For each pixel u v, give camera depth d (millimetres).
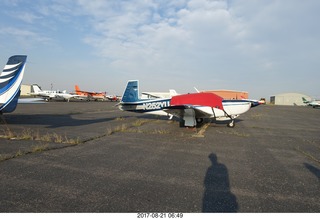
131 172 3695
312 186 3271
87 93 49031
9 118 11422
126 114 16312
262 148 5855
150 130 8586
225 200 2727
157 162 4328
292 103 76188
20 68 8609
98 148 5383
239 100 9898
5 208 2400
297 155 5180
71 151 4992
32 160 4195
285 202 2723
